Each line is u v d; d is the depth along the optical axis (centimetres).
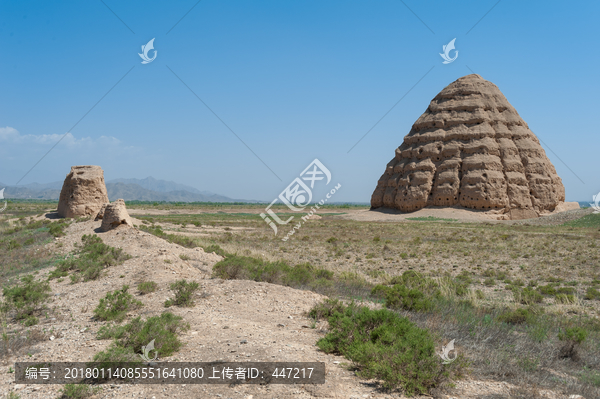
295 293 1298
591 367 779
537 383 650
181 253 2070
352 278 1862
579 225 5512
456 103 8075
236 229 4978
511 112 8062
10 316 1084
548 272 2197
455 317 1073
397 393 586
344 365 689
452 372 654
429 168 7650
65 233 2600
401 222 6475
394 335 727
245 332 863
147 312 1053
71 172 3494
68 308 1154
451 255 2850
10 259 2038
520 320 1160
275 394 561
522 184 7275
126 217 2544
